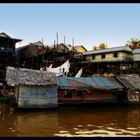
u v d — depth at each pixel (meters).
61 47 55.12
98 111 29.31
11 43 48.25
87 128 19.11
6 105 31.19
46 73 31.06
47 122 21.61
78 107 31.42
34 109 28.08
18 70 30.28
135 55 57.56
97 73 53.38
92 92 32.25
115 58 55.66
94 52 59.03
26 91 27.86
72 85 31.00
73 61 53.44
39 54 51.78
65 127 19.47
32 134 16.66
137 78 37.34
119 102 33.72
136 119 23.73
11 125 19.91
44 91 28.72
